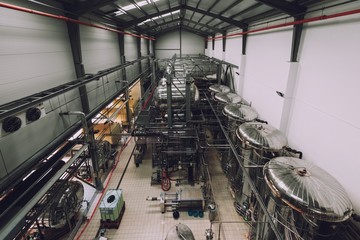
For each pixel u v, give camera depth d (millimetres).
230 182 7426
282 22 6363
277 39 6680
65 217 5875
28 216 4402
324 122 4605
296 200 3400
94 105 8234
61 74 6059
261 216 4949
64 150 5543
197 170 8422
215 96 9617
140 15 11164
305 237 3588
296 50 5523
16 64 4422
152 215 6883
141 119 8656
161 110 9133
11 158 4219
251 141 5254
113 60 10664
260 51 8180
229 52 13234
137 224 6562
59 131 5918
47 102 5336
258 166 4910
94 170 7746
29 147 4719
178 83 9375
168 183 8062
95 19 8406
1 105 3926
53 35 5668
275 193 3734
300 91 5539
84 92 7125
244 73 10250
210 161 9703
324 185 3551
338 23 4109
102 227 6402
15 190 4125
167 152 7684
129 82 12453
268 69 7355
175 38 23453
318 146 4832
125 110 12805
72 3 6055
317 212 3234
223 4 8320
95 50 8445
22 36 4566
